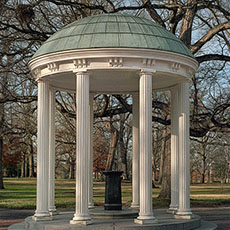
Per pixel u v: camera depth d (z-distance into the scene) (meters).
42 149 16.25
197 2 27.83
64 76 17.23
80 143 14.80
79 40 15.16
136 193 19.89
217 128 32.12
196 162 88.69
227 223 20.81
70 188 50.97
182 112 16.94
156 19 31.56
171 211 17.81
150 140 14.95
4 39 29.41
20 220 22.16
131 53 14.81
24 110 40.69
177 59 15.61
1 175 48.66
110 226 13.97
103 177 76.88
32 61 16.39
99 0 33.38
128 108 30.48
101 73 17.47
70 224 14.45
